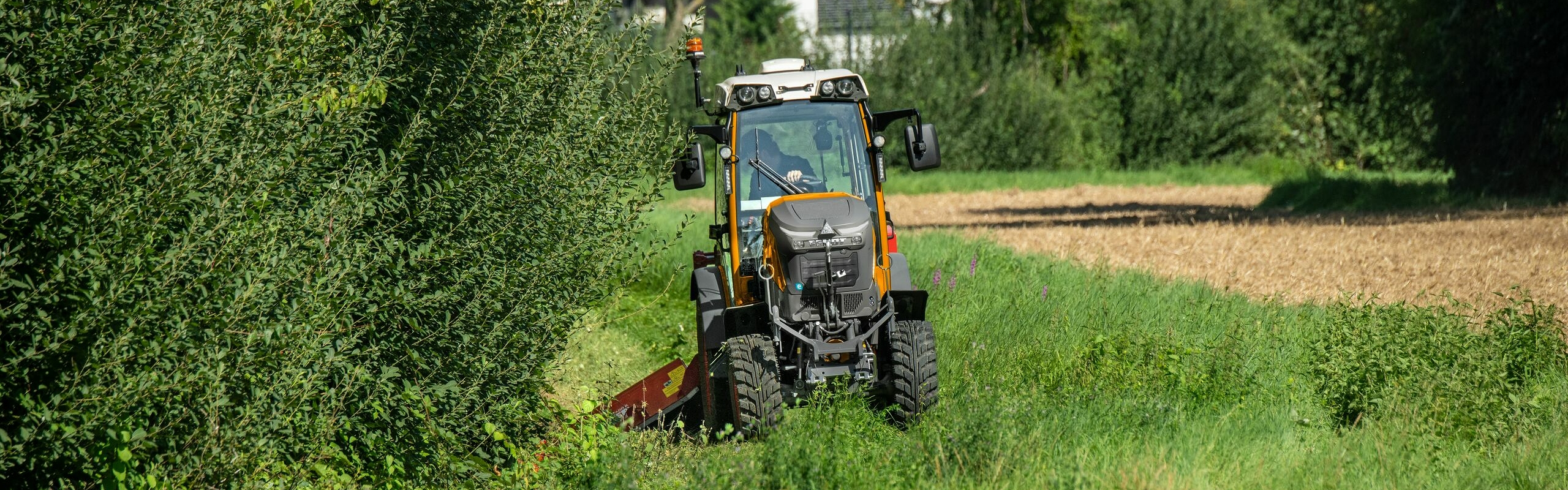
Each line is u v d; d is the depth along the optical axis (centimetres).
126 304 799
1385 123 5888
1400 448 1202
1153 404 1365
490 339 1200
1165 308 2053
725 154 1584
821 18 12231
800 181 1623
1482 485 1118
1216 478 1136
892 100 9412
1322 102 9700
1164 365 1547
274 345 890
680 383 1653
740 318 1580
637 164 1375
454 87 1178
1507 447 1219
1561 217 3909
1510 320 1619
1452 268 2847
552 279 1268
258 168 883
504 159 1191
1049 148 9931
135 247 802
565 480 1255
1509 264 2861
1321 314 1978
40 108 797
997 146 9812
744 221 1596
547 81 1249
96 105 797
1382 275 2823
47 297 770
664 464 1344
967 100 9725
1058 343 1792
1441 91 5109
